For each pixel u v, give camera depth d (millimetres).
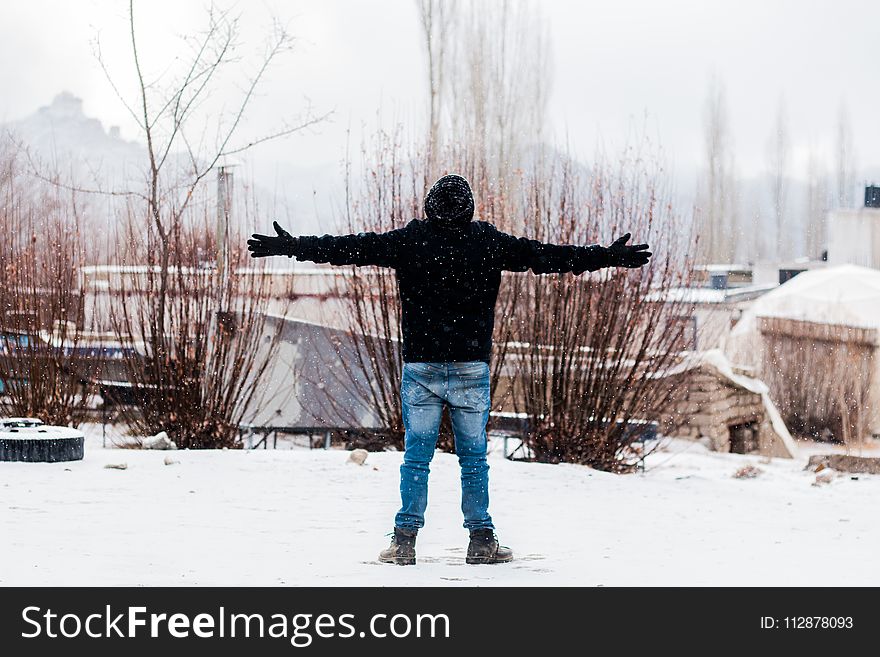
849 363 47531
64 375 19578
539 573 7820
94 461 15188
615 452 20000
